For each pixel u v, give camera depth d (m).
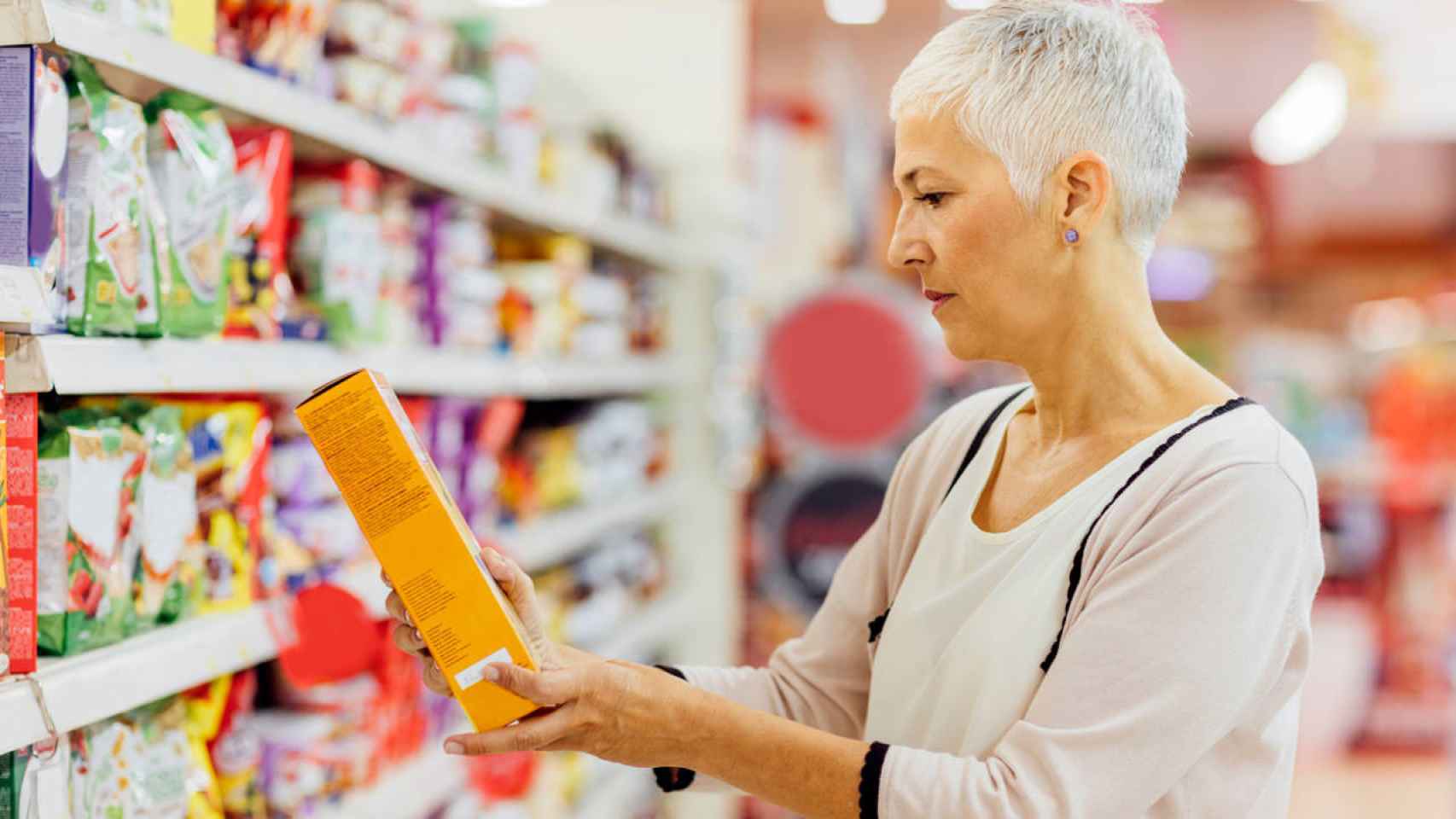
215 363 1.56
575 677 1.19
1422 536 6.41
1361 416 8.65
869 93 5.17
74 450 1.33
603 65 4.24
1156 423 1.32
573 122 3.28
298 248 1.94
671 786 1.43
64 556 1.32
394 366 2.08
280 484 1.87
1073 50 1.27
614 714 1.21
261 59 1.74
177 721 1.58
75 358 1.28
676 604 4.07
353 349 1.96
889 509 1.58
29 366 1.23
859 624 1.59
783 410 4.50
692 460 4.28
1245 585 1.17
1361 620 7.89
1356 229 7.64
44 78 1.27
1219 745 1.25
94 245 1.33
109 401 1.48
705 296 4.27
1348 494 7.25
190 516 1.57
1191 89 5.65
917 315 4.60
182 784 1.57
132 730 1.49
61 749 1.32
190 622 1.55
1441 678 6.32
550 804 3.00
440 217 2.39
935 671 1.38
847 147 5.16
